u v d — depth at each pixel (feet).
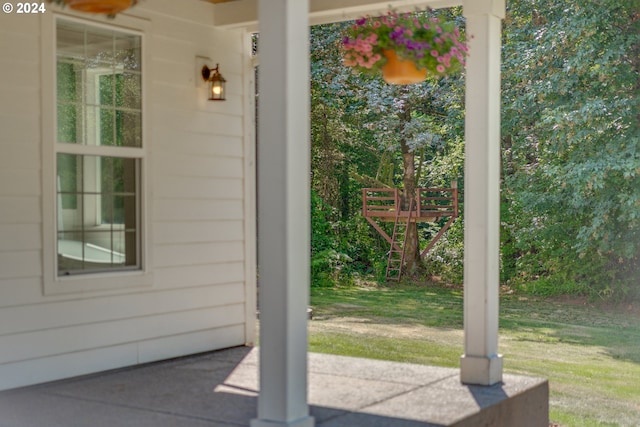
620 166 37.42
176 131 20.22
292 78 12.87
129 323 19.07
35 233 16.92
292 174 12.87
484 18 16.92
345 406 15.08
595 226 39.68
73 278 17.66
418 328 36.14
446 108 50.70
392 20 16.44
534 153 45.37
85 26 18.03
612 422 23.11
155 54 19.65
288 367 12.78
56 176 17.34
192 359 20.06
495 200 17.22
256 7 20.62
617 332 36.42
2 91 16.29
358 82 50.60
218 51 21.52
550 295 45.96
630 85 39.01
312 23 21.38
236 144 22.03
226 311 21.72
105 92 18.48
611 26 38.63
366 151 57.11
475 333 17.03
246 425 13.96
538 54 40.45
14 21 16.51
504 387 16.70
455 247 53.57
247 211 22.30
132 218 19.17
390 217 52.13
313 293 47.50
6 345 16.51
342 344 31.65
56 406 15.21
